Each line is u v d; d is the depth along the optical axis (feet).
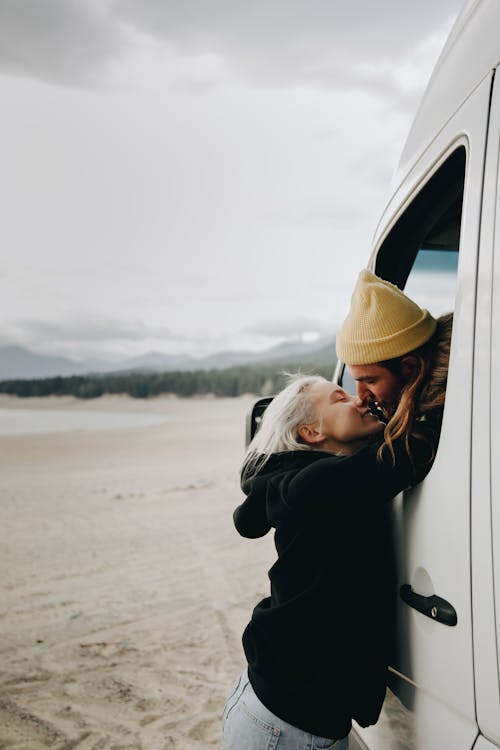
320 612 5.32
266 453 5.98
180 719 13.14
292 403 5.90
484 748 4.27
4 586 22.91
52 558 26.99
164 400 412.36
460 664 4.49
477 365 4.51
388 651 5.57
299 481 5.35
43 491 48.01
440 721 4.79
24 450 87.61
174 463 67.15
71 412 287.48
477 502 4.35
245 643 5.91
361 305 5.57
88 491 47.26
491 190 4.61
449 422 4.80
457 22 5.98
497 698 4.11
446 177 6.12
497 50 4.93
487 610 4.21
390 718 5.64
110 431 130.11
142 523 34.24
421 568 5.04
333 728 5.30
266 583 22.44
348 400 5.89
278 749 5.36
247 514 6.01
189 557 26.45
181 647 16.87
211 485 47.67
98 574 24.26
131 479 53.83
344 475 5.18
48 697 14.19
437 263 7.63
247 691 5.68
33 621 19.15
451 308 7.54
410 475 5.09
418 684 5.09
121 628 18.39
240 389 434.30
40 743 12.25
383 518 5.75
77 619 19.24
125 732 12.64
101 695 14.24
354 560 5.37
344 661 5.29
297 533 5.48
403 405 5.22
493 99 4.80
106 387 465.47
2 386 481.05
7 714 13.42
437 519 4.82
